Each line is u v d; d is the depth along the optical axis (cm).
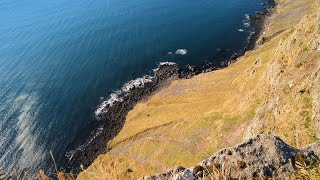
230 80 10625
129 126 10019
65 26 17688
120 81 12381
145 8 18638
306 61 4894
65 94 12031
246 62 11269
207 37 14375
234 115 7625
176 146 8056
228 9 16775
